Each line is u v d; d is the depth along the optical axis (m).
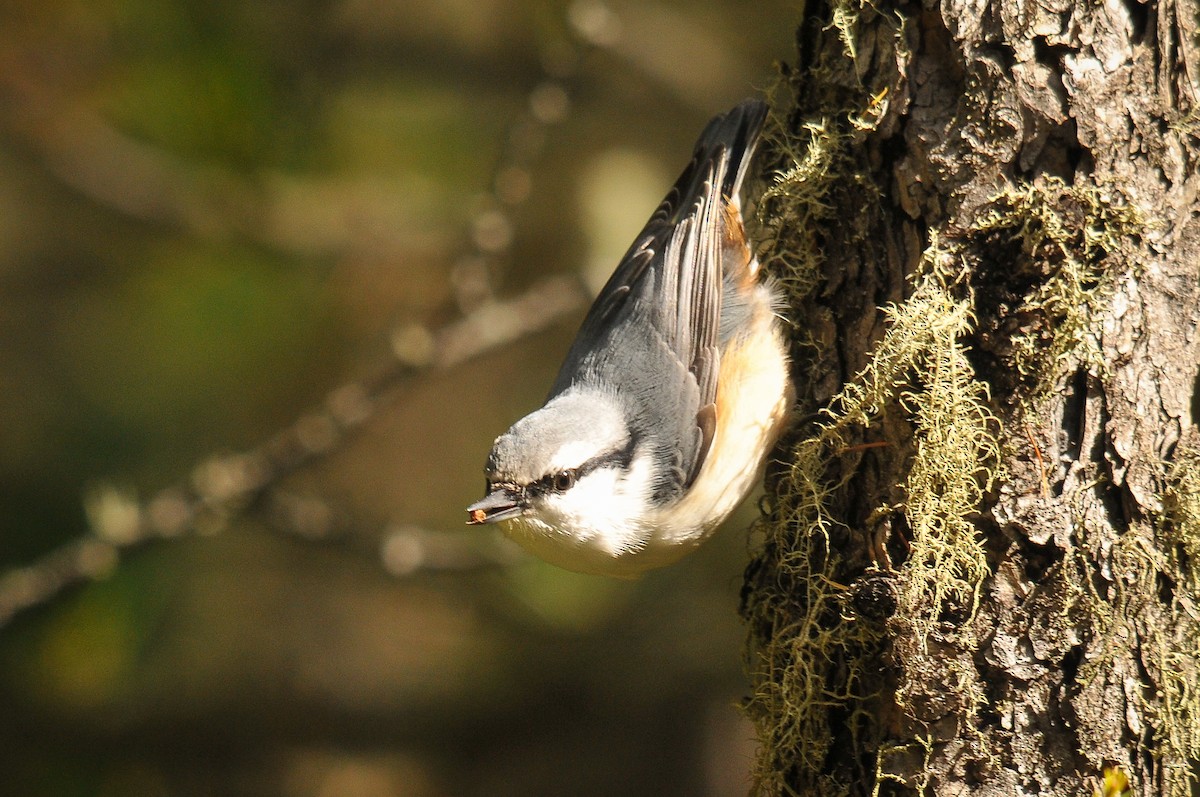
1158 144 6.18
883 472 6.57
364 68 11.18
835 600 6.62
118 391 11.88
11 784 11.98
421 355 10.84
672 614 12.58
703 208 8.25
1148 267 6.14
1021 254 6.18
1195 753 6.14
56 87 9.80
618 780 12.62
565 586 11.26
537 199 12.78
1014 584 6.12
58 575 10.37
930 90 6.42
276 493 10.92
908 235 6.56
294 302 11.02
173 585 11.28
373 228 10.88
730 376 7.66
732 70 13.37
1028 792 6.04
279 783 12.60
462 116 11.60
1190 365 6.25
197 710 12.57
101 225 11.70
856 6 6.70
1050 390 6.11
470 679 13.20
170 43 9.58
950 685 6.14
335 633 13.26
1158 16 6.19
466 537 11.38
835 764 6.58
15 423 11.99
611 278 8.72
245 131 9.77
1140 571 6.05
